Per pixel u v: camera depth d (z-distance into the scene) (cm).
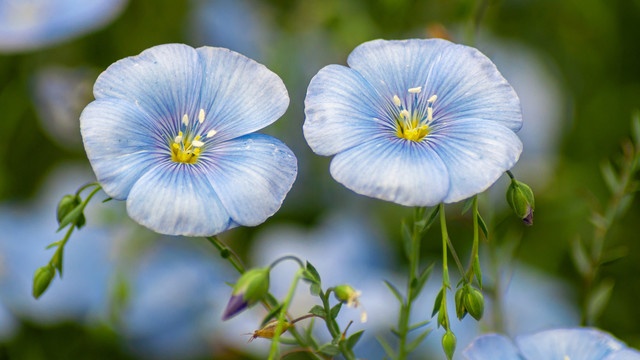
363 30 42
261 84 30
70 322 38
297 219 43
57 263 30
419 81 31
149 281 39
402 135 30
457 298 30
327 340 38
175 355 38
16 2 42
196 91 30
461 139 30
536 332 31
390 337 38
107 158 29
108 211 39
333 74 30
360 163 29
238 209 29
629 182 35
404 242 32
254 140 30
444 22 42
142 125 30
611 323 39
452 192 29
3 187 41
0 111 43
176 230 29
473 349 31
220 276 39
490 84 30
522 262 41
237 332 38
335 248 40
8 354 38
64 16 41
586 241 41
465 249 41
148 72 30
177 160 30
